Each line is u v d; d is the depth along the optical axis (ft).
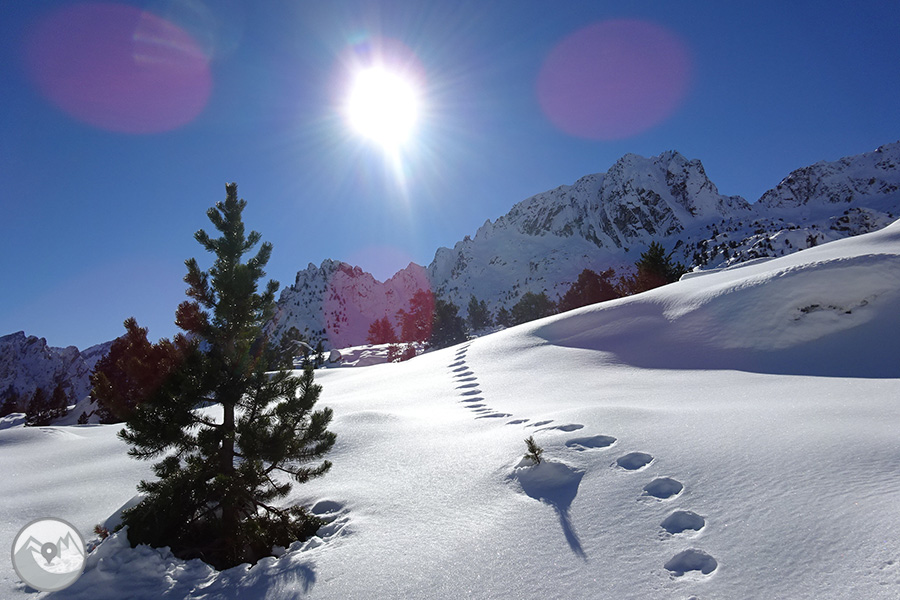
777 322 52.65
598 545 14.12
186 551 20.25
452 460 24.94
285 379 23.90
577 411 28.32
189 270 24.17
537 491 18.81
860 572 10.62
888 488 13.70
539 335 75.87
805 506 13.73
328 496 23.93
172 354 21.75
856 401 25.34
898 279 50.34
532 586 12.80
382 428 35.09
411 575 14.55
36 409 175.22
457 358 78.89
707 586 11.45
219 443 23.71
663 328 62.23
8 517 26.32
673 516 14.83
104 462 38.81
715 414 24.79
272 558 17.71
